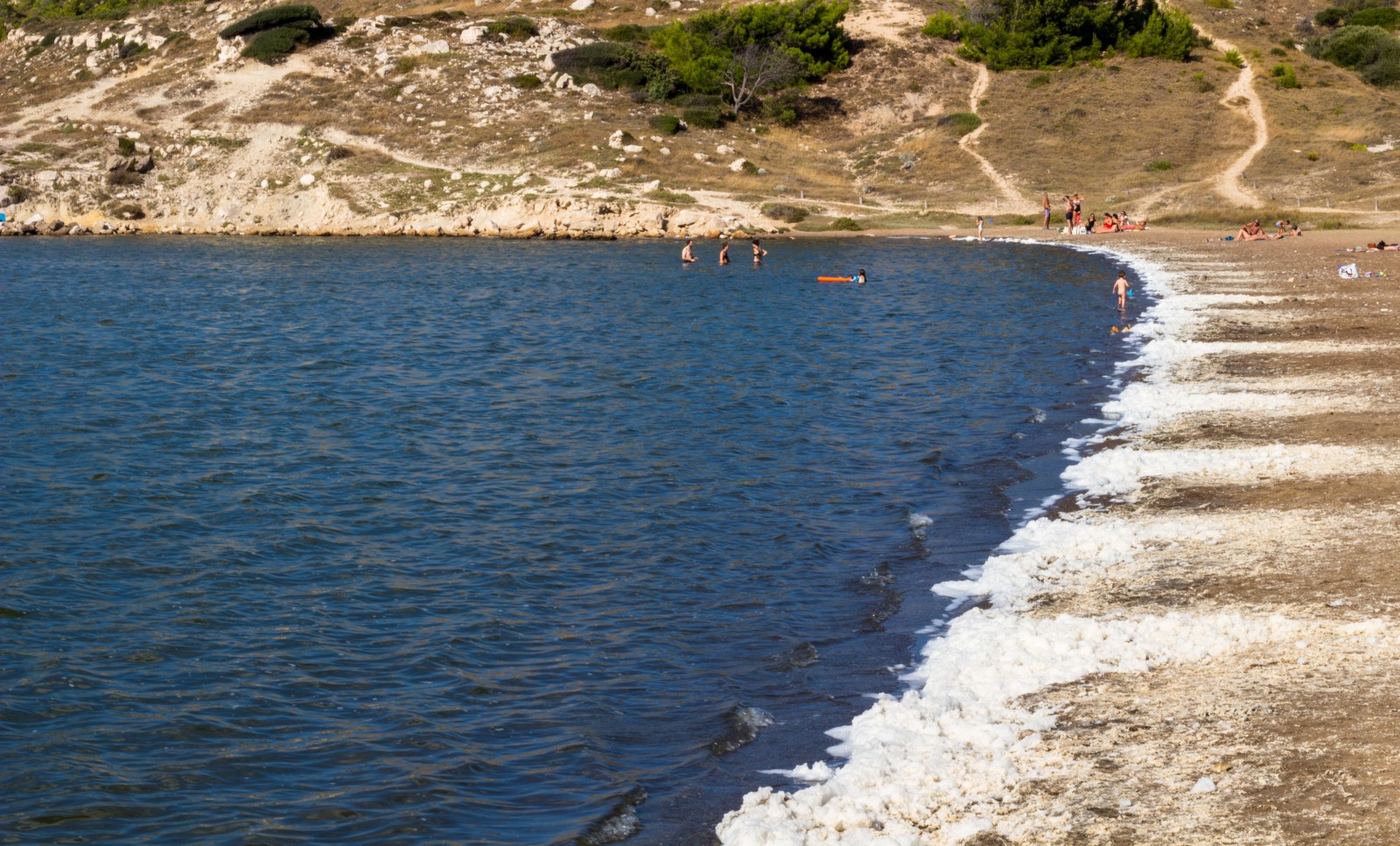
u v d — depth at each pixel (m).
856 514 20.09
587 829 10.41
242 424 28.11
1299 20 121.19
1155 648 12.91
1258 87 101.19
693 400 30.22
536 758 11.85
